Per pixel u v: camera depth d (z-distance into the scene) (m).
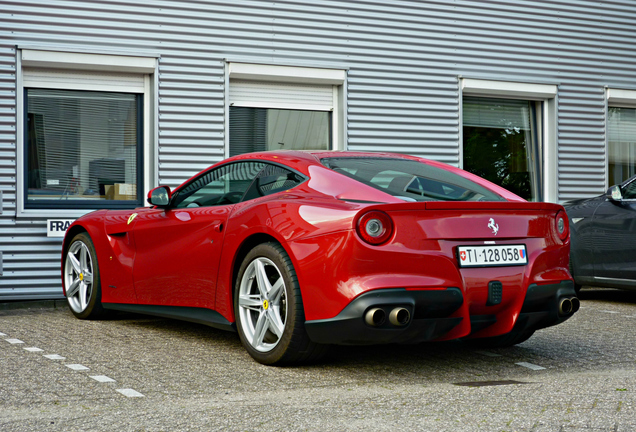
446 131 8.68
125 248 5.16
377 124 8.31
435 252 3.51
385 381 3.54
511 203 3.74
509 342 4.33
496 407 2.94
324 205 3.64
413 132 8.50
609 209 6.85
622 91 9.76
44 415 2.88
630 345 4.61
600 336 4.96
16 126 6.79
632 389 3.28
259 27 7.75
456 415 2.82
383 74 8.34
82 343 4.56
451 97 8.71
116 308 5.29
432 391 3.28
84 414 2.89
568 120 9.45
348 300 3.40
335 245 3.47
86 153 7.24
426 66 8.56
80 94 7.23
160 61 7.34
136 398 3.17
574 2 9.43
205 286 4.32
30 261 6.84
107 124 7.32
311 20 7.98
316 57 8.01
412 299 3.42
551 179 9.41
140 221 5.00
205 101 7.52
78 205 7.16
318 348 3.73
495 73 8.96
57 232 6.91
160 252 4.75
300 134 8.16
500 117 9.27
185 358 4.08
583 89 9.53
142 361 3.99
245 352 4.28
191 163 7.47
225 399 3.15
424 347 4.49
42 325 5.36
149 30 7.29
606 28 9.66
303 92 8.12
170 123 7.39
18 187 6.79
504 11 9.01
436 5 8.61
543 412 2.85
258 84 7.93
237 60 7.64
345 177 3.89
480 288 3.60
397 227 3.46
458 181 4.16
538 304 3.79
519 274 3.72
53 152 7.12
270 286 3.84
